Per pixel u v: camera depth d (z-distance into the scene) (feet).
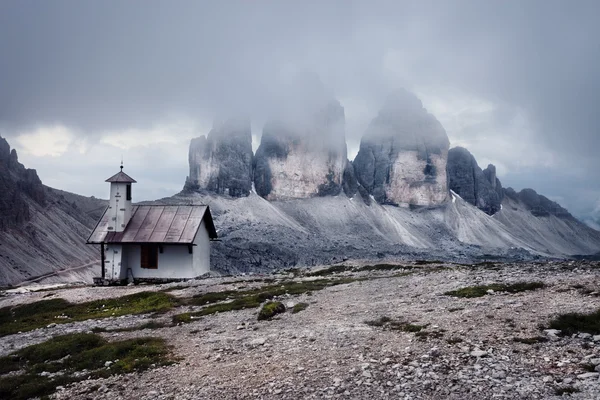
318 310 81.05
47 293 132.46
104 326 85.10
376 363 45.93
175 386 46.19
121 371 52.90
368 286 104.01
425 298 78.43
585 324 49.80
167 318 89.15
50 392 48.78
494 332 51.37
